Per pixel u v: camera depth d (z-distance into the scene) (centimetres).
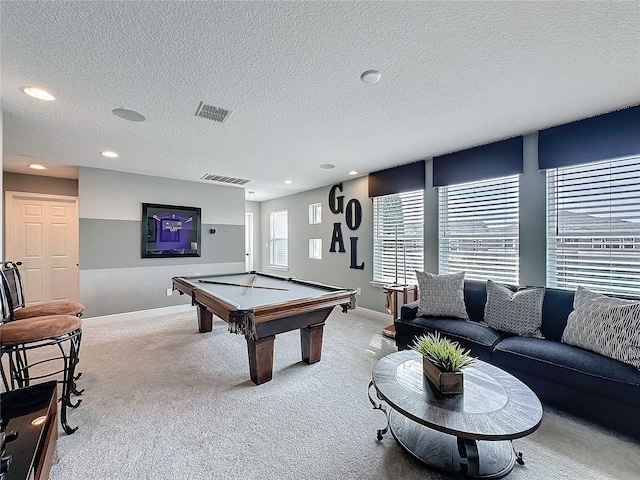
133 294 461
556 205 285
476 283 311
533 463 160
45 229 489
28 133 287
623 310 199
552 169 286
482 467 152
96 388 240
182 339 358
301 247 634
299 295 289
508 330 257
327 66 182
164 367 280
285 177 498
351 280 511
